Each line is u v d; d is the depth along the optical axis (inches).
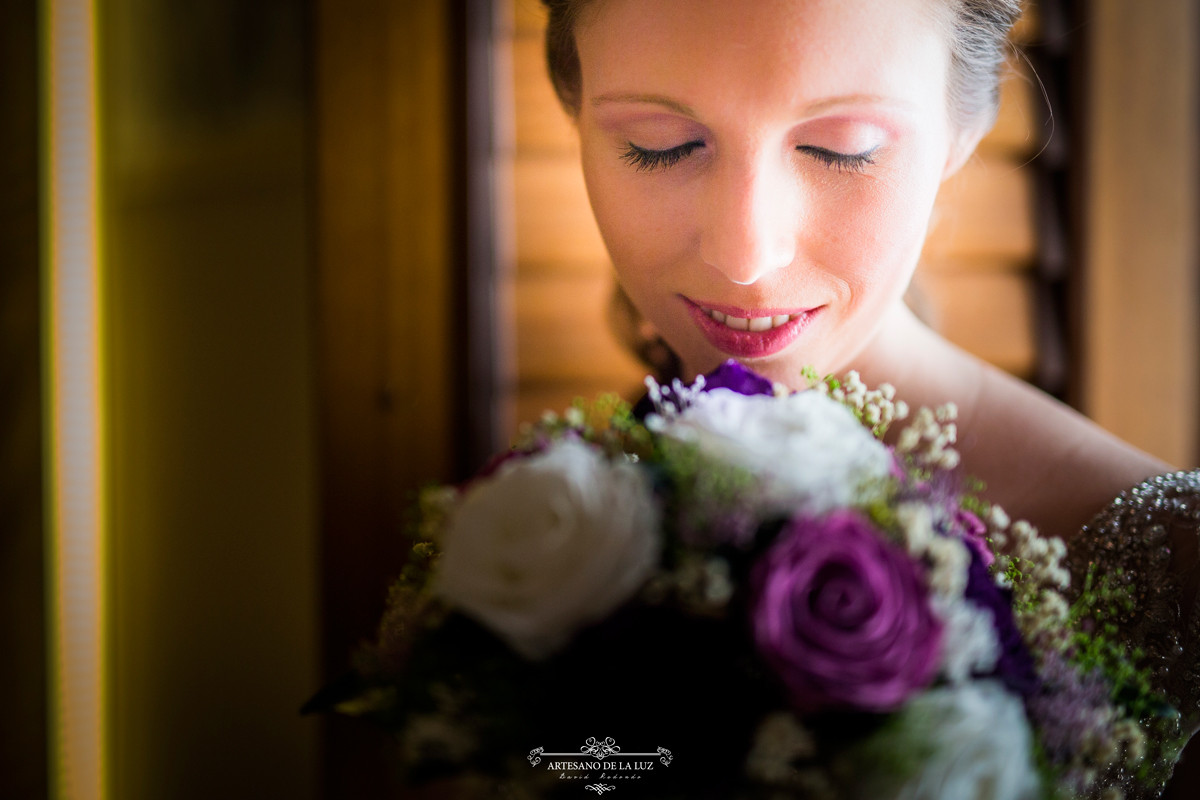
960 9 18.2
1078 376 32.0
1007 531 19.5
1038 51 31.9
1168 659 18.1
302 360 33.5
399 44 30.2
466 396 30.9
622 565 13.0
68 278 35.2
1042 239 32.5
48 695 34.1
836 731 13.1
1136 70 31.6
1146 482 19.1
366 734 29.9
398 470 31.0
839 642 12.7
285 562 34.7
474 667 13.5
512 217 32.3
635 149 18.5
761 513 13.3
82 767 35.7
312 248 31.5
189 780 37.7
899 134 17.7
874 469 13.9
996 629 14.1
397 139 30.4
